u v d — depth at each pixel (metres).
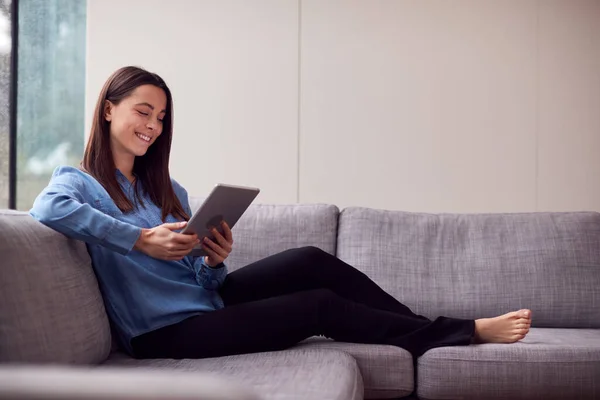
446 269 2.55
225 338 1.80
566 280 2.53
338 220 2.68
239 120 3.79
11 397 0.51
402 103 3.77
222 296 2.04
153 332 1.84
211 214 1.77
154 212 2.06
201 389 0.52
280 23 3.80
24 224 1.54
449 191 3.76
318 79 3.79
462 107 3.76
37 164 4.21
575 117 3.77
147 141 2.03
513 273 2.54
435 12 3.77
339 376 1.47
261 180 3.79
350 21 3.79
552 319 2.50
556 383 1.95
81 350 1.54
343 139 3.78
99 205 1.89
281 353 1.77
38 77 4.20
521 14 3.76
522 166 3.76
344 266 2.12
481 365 1.94
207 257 1.96
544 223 2.65
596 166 3.77
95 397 0.51
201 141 3.80
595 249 2.59
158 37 3.79
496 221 2.67
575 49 3.77
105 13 3.78
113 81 2.03
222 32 3.80
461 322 2.03
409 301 2.49
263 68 3.80
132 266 1.87
